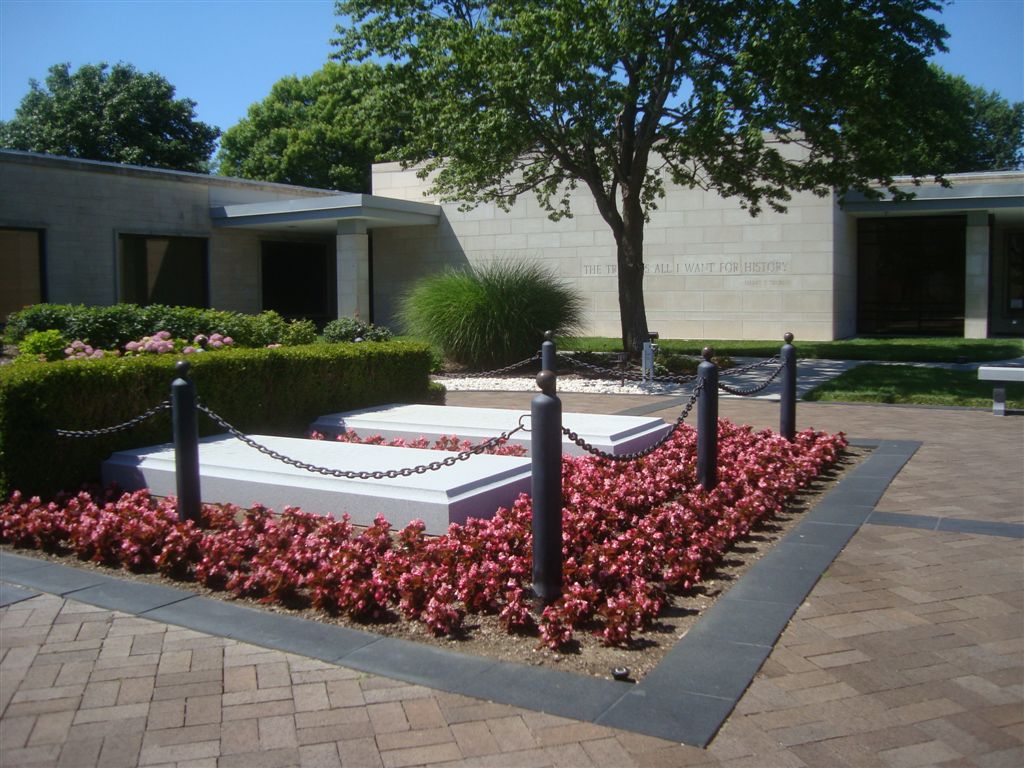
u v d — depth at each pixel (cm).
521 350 1686
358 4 1588
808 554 539
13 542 572
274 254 2755
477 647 409
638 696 355
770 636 413
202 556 514
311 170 3894
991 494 694
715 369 661
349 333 1812
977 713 344
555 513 444
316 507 611
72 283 2162
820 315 2119
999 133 3722
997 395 1126
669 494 662
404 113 1587
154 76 3775
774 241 2142
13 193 2030
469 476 610
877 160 1425
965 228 2403
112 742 325
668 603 461
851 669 382
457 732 330
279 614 450
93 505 604
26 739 327
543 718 340
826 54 1327
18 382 638
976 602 461
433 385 1123
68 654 400
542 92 1356
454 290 1711
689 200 2219
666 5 1380
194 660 393
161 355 805
